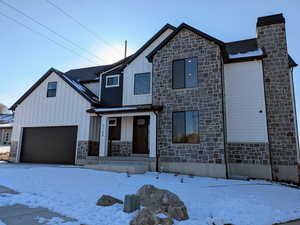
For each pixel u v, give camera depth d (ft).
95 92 57.11
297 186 32.17
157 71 42.22
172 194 17.49
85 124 46.09
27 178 26.84
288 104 38.50
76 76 63.21
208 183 29.30
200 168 35.45
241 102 40.34
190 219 15.44
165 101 40.29
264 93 39.52
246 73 41.11
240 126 39.55
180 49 41.11
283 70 39.91
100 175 30.42
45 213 15.53
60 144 48.08
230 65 42.45
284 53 40.50
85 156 44.50
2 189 22.17
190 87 38.88
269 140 38.19
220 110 35.94
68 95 48.93
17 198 18.90
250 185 29.25
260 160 37.47
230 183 29.89
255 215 17.22
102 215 15.21
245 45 47.85
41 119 50.29
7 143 82.43
